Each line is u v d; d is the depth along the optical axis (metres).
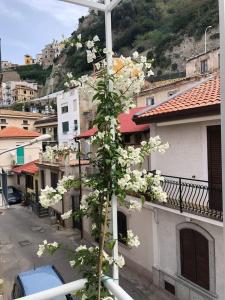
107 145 2.82
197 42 48.00
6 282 12.59
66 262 14.23
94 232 2.93
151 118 10.22
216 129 8.76
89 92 3.15
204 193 9.18
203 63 25.34
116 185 2.81
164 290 10.72
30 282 8.92
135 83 3.07
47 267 10.00
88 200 2.99
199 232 9.15
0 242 17.80
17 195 30.30
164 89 24.20
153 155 11.05
